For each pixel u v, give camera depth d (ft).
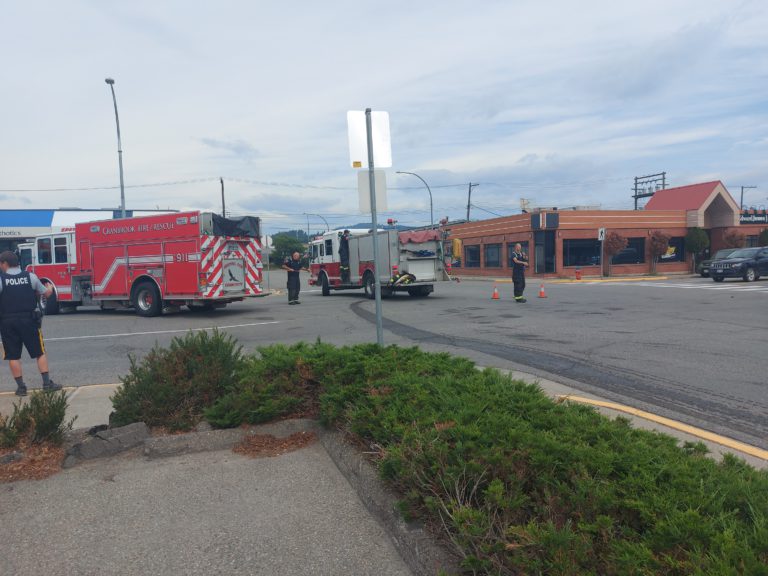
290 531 11.78
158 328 45.50
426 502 10.37
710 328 38.58
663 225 135.23
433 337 36.78
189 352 18.76
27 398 23.30
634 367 26.58
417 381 16.61
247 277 54.60
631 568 7.55
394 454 11.79
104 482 14.40
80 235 58.49
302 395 18.33
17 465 15.11
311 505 12.95
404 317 48.49
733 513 8.52
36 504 13.19
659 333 36.68
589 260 128.67
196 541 11.45
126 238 55.26
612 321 43.16
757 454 15.19
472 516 9.35
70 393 23.57
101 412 20.47
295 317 50.93
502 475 10.47
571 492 9.53
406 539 10.43
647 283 97.14
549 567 8.09
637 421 18.11
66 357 33.35
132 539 11.57
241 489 13.89
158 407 17.29
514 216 134.62
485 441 11.44
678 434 16.90
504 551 8.75
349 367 18.04
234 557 10.84
